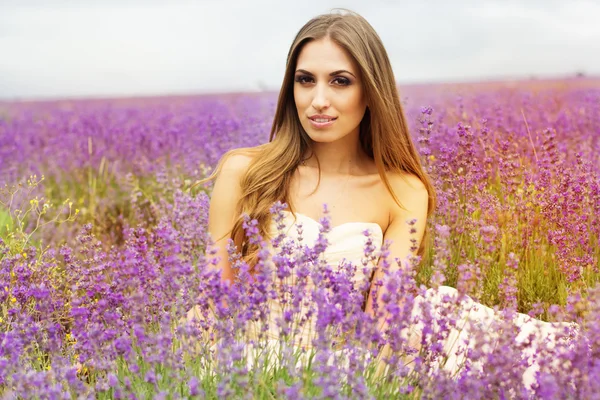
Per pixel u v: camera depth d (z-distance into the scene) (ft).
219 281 7.03
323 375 6.67
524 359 7.25
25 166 23.15
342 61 9.09
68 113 42.27
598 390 6.02
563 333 7.50
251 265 9.35
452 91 28.96
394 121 9.84
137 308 7.87
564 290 11.07
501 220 12.33
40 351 8.13
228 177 9.96
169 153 22.75
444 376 6.87
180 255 8.12
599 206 11.61
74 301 8.02
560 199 11.81
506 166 12.62
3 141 26.43
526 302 11.27
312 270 7.87
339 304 7.84
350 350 7.11
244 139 19.80
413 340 8.88
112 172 21.03
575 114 22.38
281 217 8.13
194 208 11.57
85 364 7.81
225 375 6.66
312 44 9.14
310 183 9.88
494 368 6.70
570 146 17.06
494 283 11.44
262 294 7.27
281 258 7.34
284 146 9.71
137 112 39.83
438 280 7.64
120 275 9.19
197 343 7.57
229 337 7.03
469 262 11.21
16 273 9.03
